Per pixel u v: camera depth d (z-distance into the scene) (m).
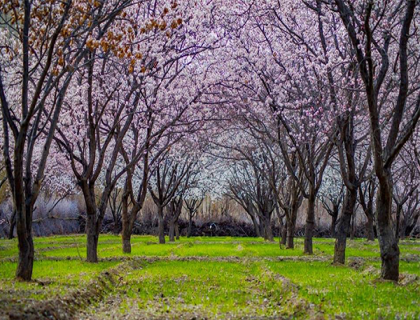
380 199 17.81
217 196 65.19
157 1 25.56
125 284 17.80
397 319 10.84
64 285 16.08
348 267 23.92
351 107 22.67
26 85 17.36
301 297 13.57
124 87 26.56
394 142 17.62
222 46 28.03
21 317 10.30
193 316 11.89
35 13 18.78
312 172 29.58
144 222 76.94
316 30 27.03
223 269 23.06
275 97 28.53
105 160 49.97
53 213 67.25
